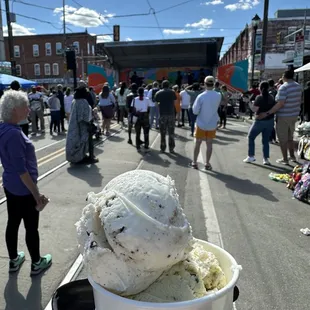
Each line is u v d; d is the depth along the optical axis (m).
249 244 3.88
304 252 3.71
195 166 7.34
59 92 13.27
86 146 7.52
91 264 1.52
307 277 3.23
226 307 1.57
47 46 56.97
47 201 3.12
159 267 1.49
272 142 10.26
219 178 6.57
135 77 25.75
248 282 3.14
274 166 7.45
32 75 57.81
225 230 4.25
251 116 17.08
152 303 1.42
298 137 9.51
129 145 10.08
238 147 9.79
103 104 11.98
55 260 3.51
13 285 3.09
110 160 8.06
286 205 5.13
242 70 20.94
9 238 3.22
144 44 21.86
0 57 27.72
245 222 4.50
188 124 15.34
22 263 3.44
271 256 3.62
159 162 7.91
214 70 23.53
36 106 12.80
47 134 12.88
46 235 4.07
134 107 9.16
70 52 18.91
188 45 22.06
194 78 26.75
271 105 7.31
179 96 14.23
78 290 1.93
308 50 17.03
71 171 7.05
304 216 4.71
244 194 5.62
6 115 2.84
